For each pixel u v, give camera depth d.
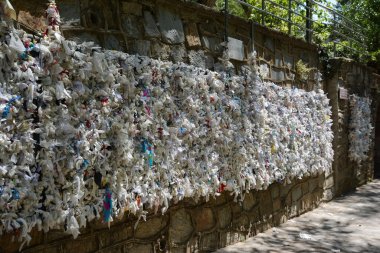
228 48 4.73
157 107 3.57
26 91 2.56
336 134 7.72
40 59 2.66
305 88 6.71
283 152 5.62
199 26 4.41
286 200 6.07
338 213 6.77
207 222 4.48
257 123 5.00
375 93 10.24
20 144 2.50
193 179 4.04
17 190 2.49
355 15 11.47
